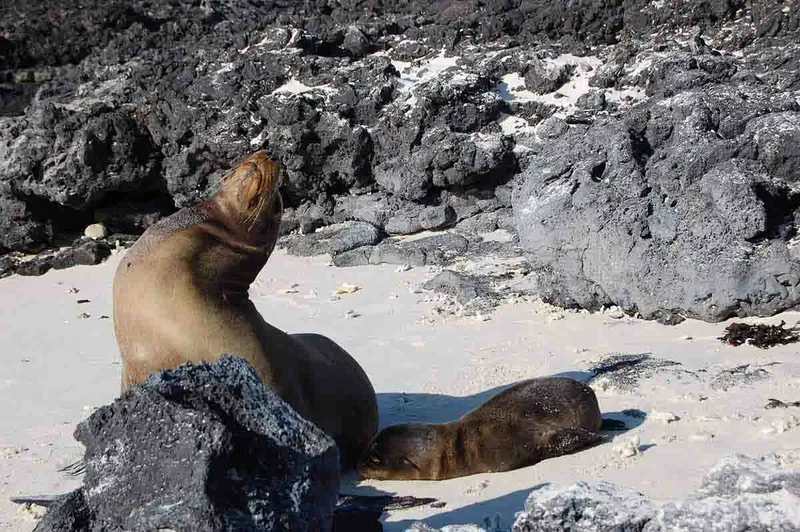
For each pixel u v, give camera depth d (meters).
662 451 7.46
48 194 17.47
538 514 5.01
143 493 4.97
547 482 7.05
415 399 9.78
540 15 17.67
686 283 11.77
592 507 4.94
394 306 13.44
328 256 16.02
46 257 17.08
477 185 16.33
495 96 16.64
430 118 16.39
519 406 7.89
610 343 11.18
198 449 4.91
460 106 16.38
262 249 8.04
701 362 10.09
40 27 20.52
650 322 11.99
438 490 7.24
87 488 5.13
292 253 16.33
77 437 5.24
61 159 17.47
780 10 16.48
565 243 12.64
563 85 16.69
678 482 6.73
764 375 9.27
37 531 5.11
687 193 12.19
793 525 4.46
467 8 18.39
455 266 14.81
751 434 7.73
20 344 12.98
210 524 4.84
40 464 8.48
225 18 20.92
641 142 12.91
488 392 9.80
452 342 11.70
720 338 10.98
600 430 8.17
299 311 13.58
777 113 12.66
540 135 15.99
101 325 13.73
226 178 8.08
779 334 10.69
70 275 16.50
